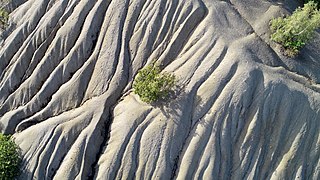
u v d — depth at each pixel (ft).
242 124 70.64
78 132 75.97
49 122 78.02
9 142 75.77
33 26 84.48
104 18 80.53
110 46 78.84
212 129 70.38
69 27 81.25
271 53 75.82
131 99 75.87
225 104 70.79
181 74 74.43
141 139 71.67
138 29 79.00
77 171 73.61
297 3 88.63
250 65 72.23
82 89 79.25
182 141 70.79
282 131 70.49
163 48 77.87
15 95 83.30
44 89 81.20
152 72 73.05
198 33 76.69
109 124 76.07
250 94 70.95
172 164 70.13
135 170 70.69
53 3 84.43
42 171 75.15
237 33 76.59
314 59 79.05
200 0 78.95
